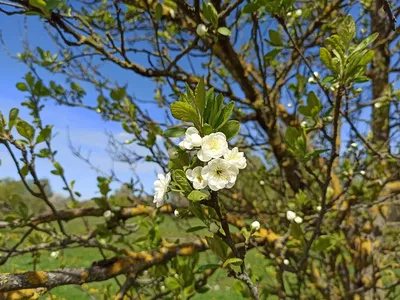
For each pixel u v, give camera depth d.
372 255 0.64
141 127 0.64
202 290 0.49
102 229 0.53
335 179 0.65
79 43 0.46
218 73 0.74
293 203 0.58
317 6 0.60
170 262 0.51
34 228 0.47
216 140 0.20
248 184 0.87
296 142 0.39
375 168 0.61
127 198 0.61
